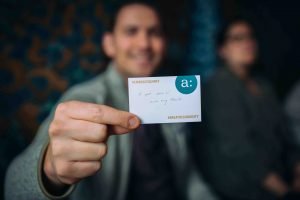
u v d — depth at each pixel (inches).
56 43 72.7
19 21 69.9
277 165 58.4
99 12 75.7
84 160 21.1
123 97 43.0
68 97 37.1
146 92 22.4
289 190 60.8
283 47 92.4
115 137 38.2
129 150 38.8
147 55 49.4
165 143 41.8
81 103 21.3
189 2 83.6
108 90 42.6
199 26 84.4
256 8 90.7
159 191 39.8
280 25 92.4
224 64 65.4
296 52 93.5
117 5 75.6
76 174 21.4
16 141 69.5
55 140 21.0
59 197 22.6
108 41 52.9
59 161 21.1
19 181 23.7
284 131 63.6
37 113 71.1
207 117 55.3
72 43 73.9
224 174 53.0
